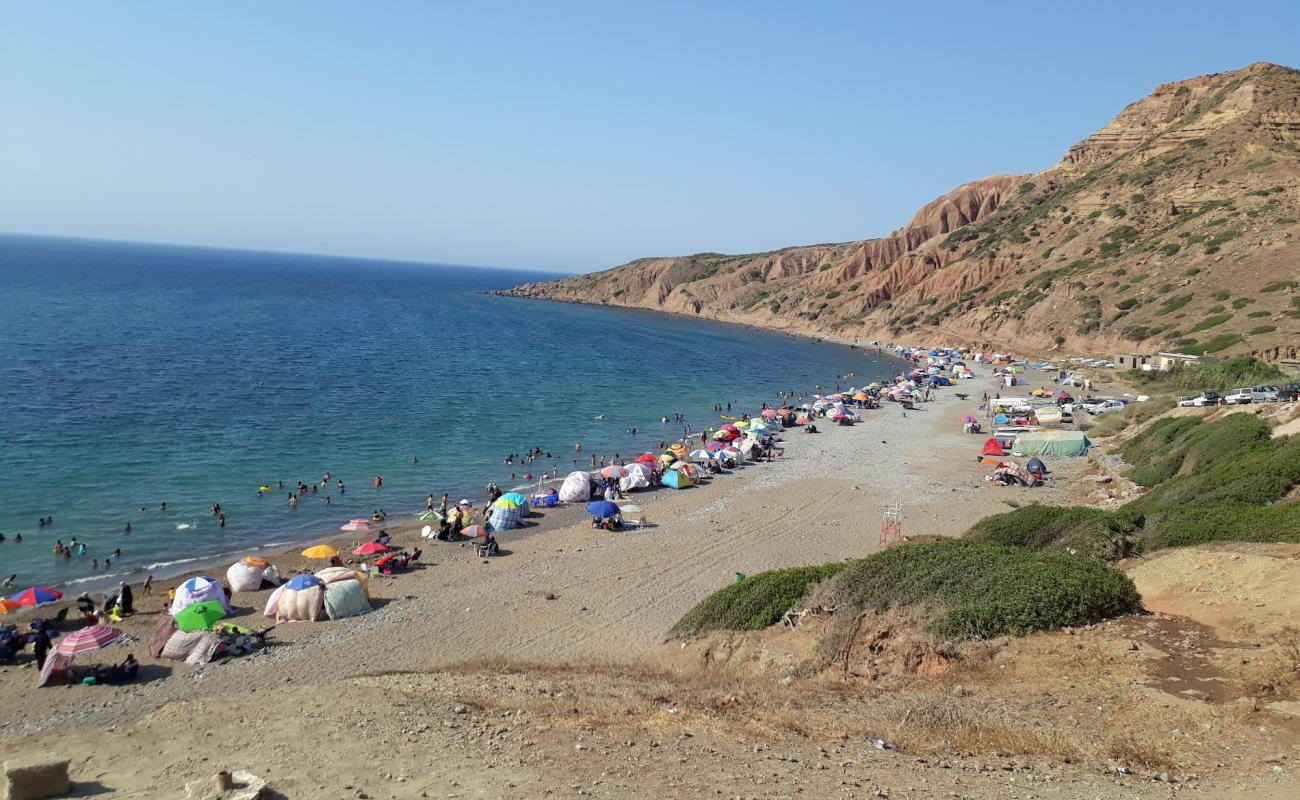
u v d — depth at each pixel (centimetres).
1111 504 3722
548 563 3328
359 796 1109
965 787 995
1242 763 989
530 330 14188
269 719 1531
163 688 2192
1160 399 5809
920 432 6353
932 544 2086
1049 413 6309
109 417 5484
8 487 3953
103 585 3012
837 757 1131
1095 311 10300
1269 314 7906
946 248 15175
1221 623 1460
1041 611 1563
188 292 18000
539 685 1752
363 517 3991
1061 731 1152
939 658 1520
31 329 9588
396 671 2164
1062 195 14538
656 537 3675
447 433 5853
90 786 1252
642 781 1080
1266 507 2175
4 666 2328
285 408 6219
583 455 5503
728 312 18725
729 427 6131
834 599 1912
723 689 1589
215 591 2727
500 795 1066
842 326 15288
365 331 12369
